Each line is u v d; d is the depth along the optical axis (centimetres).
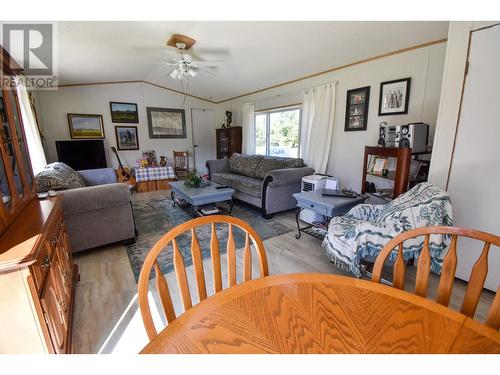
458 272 200
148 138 613
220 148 651
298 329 71
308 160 412
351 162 358
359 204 236
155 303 179
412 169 251
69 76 449
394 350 64
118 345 143
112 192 244
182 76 378
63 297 142
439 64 260
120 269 225
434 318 75
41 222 129
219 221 103
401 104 293
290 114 466
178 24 277
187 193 338
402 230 166
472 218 188
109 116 558
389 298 84
